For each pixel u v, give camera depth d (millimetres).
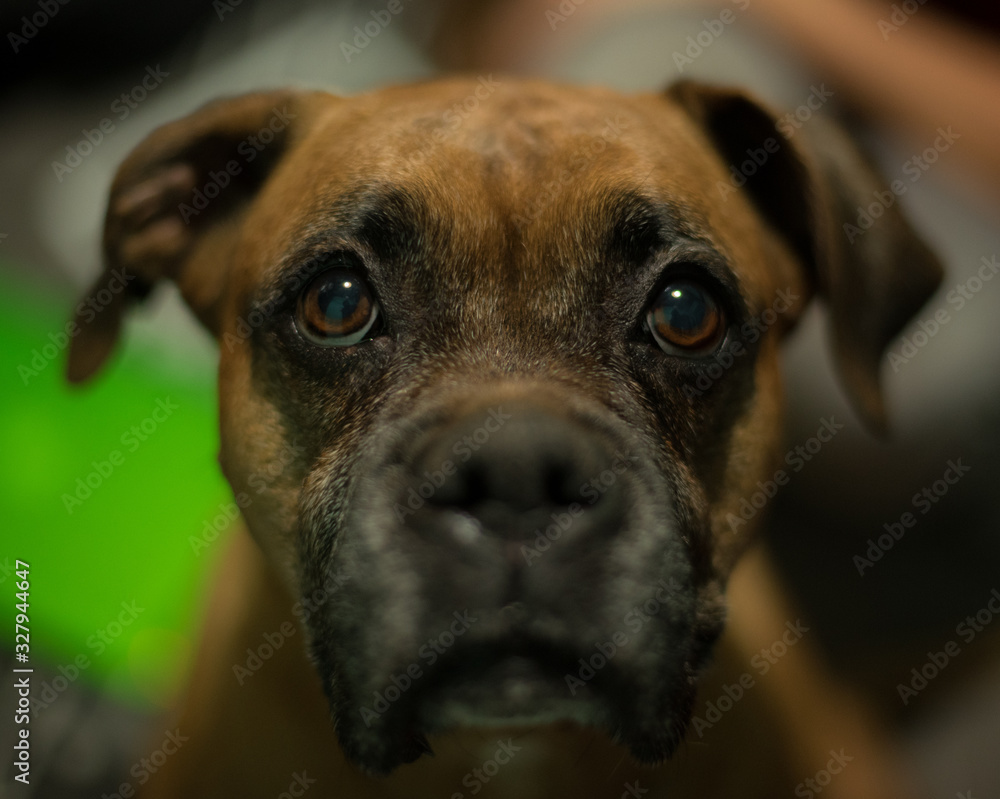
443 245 399
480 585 367
